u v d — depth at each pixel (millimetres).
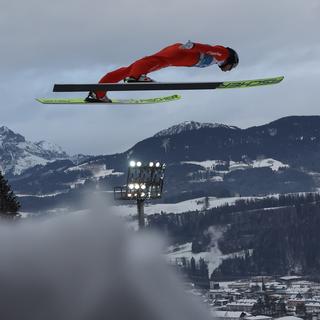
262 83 19984
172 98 22922
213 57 18672
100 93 20672
